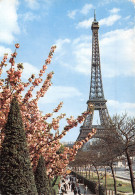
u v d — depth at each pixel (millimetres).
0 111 14719
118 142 32250
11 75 14422
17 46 14484
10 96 15117
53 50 17328
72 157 18234
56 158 18672
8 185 11758
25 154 12562
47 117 18109
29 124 16469
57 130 17734
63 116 17891
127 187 54938
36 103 16969
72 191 54969
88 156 60500
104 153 41406
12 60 14539
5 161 12117
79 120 15742
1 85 15094
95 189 49062
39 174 17734
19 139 12602
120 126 32000
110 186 58000
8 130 12672
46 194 17516
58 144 18703
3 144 12484
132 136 30328
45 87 17375
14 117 12930
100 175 95688
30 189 12078
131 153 32344
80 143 17516
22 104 15844
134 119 31719
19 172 11992
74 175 102000
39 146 17266
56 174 19641
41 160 17953
